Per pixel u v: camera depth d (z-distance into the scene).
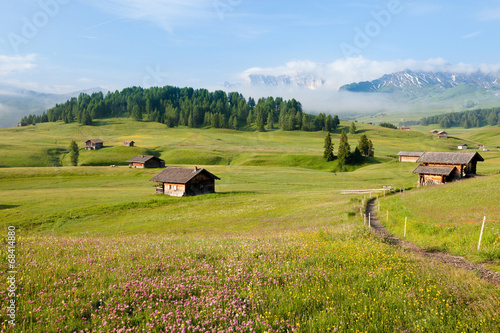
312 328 6.59
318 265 11.09
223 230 35.38
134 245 14.64
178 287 8.62
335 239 18.09
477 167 89.06
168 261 11.37
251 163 144.88
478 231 17.55
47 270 9.48
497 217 20.45
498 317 7.24
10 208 52.88
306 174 107.56
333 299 8.20
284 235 20.81
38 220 45.34
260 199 61.75
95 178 95.62
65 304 7.19
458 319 7.34
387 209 35.28
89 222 45.09
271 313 7.25
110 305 7.32
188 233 34.19
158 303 7.48
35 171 98.00
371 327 6.81
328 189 79.25
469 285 9.68
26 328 6.26
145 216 49.00
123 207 54.81
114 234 36.56
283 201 57.97
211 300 7.69
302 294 8.31
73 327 6.42
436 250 16.11
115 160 153.75
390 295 8.58
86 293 8.05
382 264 11.51
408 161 127.31
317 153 161.50
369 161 144.50
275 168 124.12
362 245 15.41
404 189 58.56
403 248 16.27
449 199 35.06
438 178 67.81
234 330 6.51
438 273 10.79
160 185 85.00
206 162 151.00
